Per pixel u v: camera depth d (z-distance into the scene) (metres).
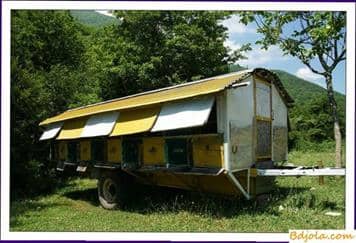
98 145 10.18
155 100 8.11
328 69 11.02
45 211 9.83
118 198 9.46
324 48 10.86
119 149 9.43
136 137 8.92
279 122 9.38
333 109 11.12
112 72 19.45
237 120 7.58
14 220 8.73
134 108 8.55
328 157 17.64
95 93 18.94
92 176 10.41
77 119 10.84
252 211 7.98
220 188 8.16
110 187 9.89
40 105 13.75
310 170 7.37
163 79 19.41
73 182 14.70
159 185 9.35
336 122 11.06
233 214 7.96
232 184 7.59
